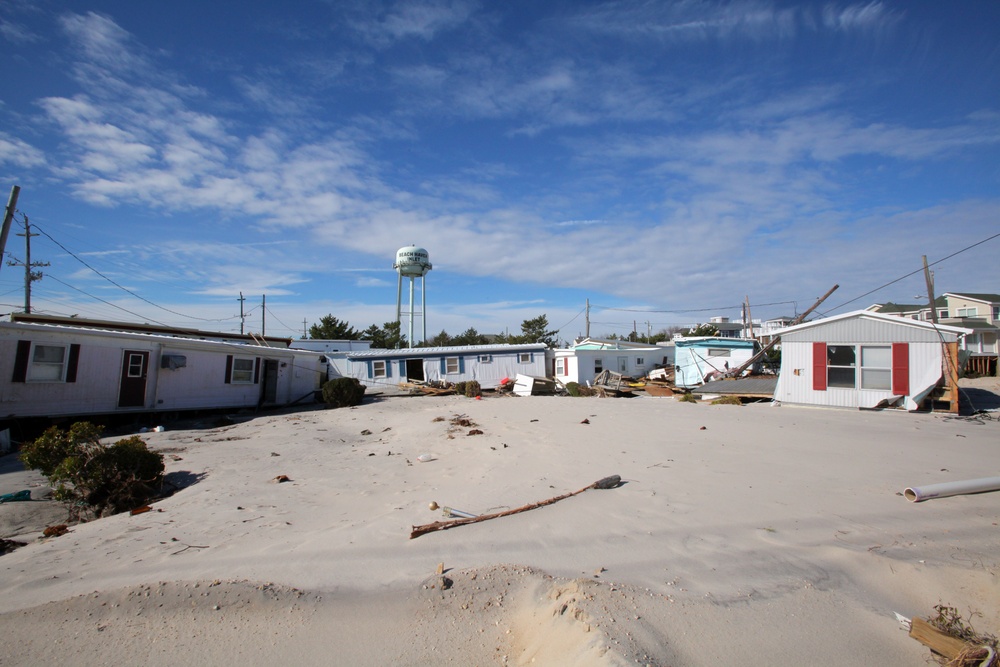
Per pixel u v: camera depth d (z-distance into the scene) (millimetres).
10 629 3742
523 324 52406
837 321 17016
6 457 11695
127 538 5746
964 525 5184
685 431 12023
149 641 3580
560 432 12273
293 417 18875
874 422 13383
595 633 3201
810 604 3723
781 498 6273
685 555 4598
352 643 3537
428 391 26891
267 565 4691
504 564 4473
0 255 17703
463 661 3338
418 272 42625
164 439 13750
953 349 15156
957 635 3215
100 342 15766
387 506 6602
